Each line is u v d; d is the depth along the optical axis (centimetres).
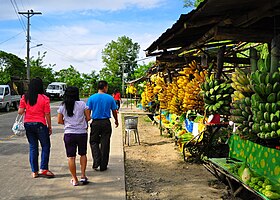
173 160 916
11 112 2627
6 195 607
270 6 456
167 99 1257
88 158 923
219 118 770
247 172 515
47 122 722
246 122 509
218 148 834
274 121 441
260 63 507
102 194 614
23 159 903
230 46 918
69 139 660
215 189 661
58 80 6388
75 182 668
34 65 5491
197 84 829
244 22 524
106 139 787
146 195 628
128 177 754
